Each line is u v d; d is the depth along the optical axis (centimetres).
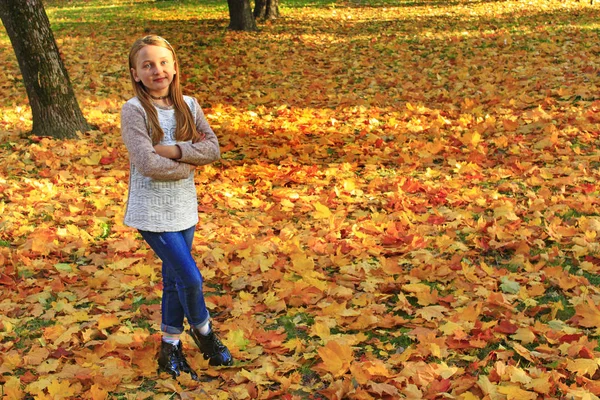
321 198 624
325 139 798
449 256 491
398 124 856
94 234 566
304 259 477
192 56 1488
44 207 625
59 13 2475
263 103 1045
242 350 383
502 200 573
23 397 348
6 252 527
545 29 1517
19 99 1090
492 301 406
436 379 333
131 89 1154
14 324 427
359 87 1112
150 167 320
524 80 1032
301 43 1611
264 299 443
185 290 343
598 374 334
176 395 347
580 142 724
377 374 336
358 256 497
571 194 588
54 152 797
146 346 392
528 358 347
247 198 654
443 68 1202
